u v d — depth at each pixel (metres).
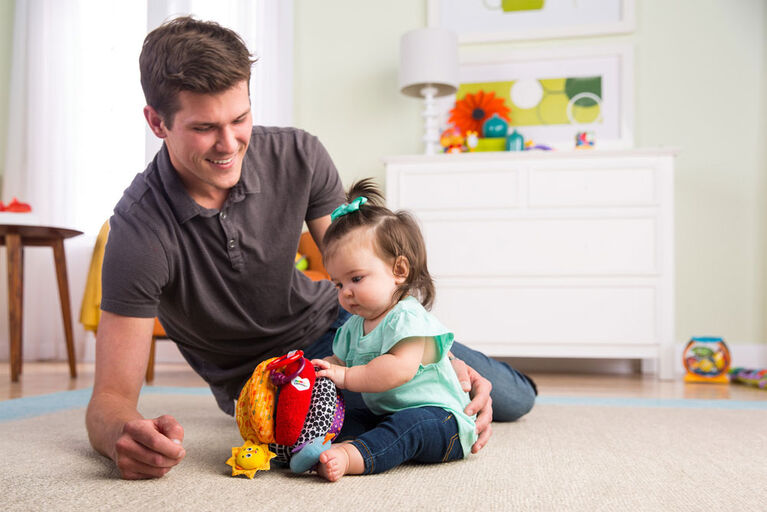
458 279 3.07
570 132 3.47
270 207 1.24
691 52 3.40
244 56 1.00
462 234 3.07
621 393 2.39
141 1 3.81
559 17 3.50
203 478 0.97
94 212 3.80
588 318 2.97
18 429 1.45
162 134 1.07
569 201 3.00
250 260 1.22
